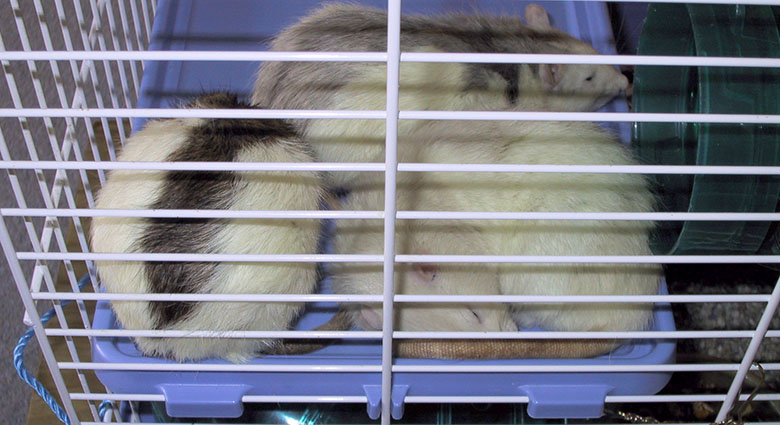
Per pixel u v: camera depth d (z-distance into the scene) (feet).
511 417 4.45
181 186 3.47
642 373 3.69
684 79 4.03
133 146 3.69
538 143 4.18
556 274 3.93
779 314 4.75
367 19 5.00
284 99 4.78
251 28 5.54
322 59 2.16
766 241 3.44
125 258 2.79
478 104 4.98
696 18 2.93
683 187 3.96
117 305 3.63
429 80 4.80
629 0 2.23
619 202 3.95
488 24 5.30
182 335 3.23
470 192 4.11
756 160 2.95
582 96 5.47
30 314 2.98
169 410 3.65
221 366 3.38
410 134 4.51
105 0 4.21
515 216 2.62
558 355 3.92
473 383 3.71
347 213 2.60
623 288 3.98
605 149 4.18
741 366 3.25
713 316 4.76
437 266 4.06
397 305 4.12
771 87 2.89
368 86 4.67
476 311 4.01
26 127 2.97
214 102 3.97
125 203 3.45
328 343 4.26
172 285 3.44
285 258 2.78
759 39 2.88
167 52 2.16
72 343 3.74
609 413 4.42
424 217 2.61
